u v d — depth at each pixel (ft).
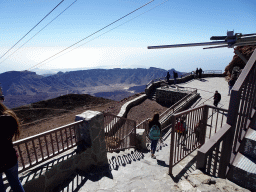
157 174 13.52
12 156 5.46
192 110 13.38
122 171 14.62
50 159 12.35
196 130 15.03
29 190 10.22
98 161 15.57
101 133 15.55
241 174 8.66
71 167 13.20
